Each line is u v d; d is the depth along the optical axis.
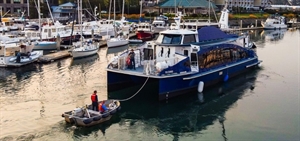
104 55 47.72
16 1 109.00
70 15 100.12
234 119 23.23
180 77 25.86
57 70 36.75
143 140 20.03
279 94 28.69
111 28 68.19
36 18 94.25
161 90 25.19
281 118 23.28
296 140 19.98
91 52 46.06
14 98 26.44
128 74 25.78
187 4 106.81
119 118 23.06
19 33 60.56
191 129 21.70
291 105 25.88
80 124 20.67
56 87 29.81
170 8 113.12
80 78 33.28
